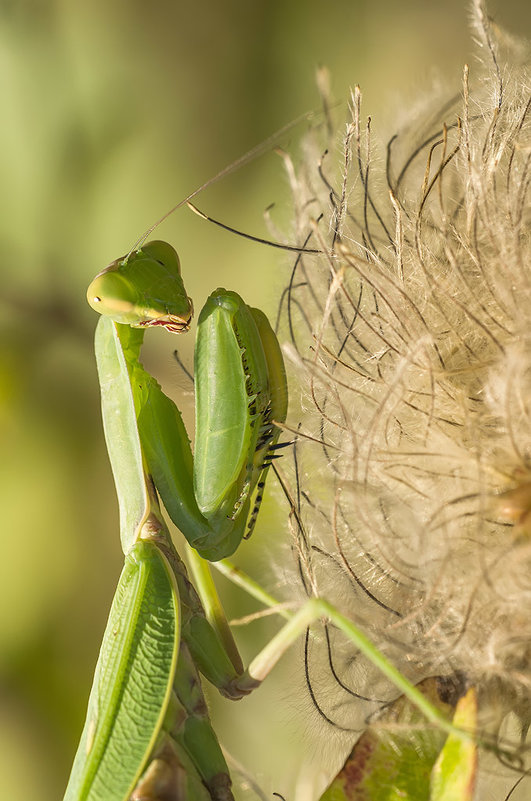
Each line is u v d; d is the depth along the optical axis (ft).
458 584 0.76
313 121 0.84
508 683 0.76
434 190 0.81
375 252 0.81
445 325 0.79
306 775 0.80
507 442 0.77
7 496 0.94
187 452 0.82
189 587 0.81
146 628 0.80
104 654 0.80
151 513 0.81
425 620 0.77
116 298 0.80
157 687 0.79
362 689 0.79
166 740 0.80
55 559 0.94
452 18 0.94
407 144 0.82
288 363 0.83
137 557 0.81
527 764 0.76
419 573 0.78
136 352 0.82
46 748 0.92
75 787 0.79
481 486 0.76
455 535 0.76
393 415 0.79
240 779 0.84
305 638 0.80
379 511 0.78
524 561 0.75
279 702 0.81
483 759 0.76
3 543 0.94
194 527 0.81
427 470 0.77
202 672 0.81
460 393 0.78
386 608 0.78
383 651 0.78
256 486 0.83
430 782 0.75
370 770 0.75
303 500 0.80
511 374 0.76
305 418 0.81
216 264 0.94
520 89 0.79
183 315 0.81
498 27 0.80
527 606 0.75
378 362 0.79
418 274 0.79
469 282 0.79
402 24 0.94
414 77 0.91
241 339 0.80
